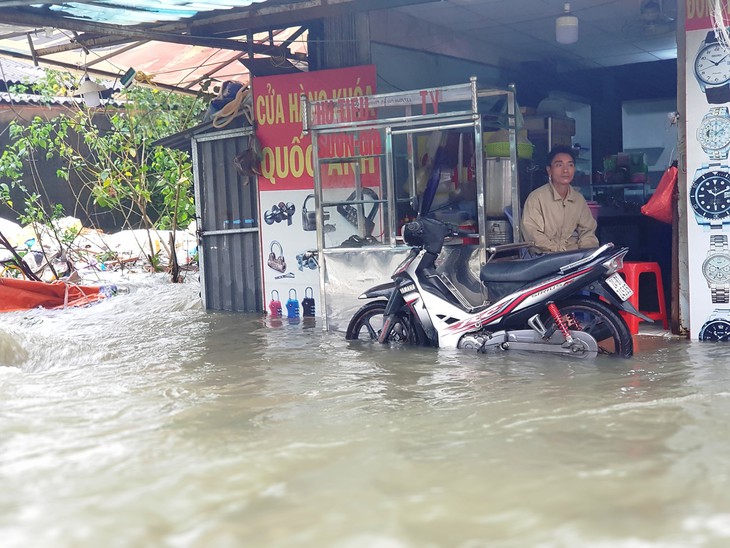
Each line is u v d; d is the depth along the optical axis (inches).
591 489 114.4
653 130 443.8
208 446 141.6
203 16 332.2
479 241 250.1
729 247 240.7
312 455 134.3
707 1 237.0
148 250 538.0
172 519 107.9
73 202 599.8
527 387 181.6
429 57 358.0
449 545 97.5
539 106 382.0
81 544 100.4
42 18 304.7
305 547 97.9
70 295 385.4
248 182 350.0
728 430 140.9
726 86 237.1
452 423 152.6
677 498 110.0
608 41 394.6
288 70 345.7
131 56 405.7
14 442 146.9
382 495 114.7
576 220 275.1
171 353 252.2
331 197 287.9
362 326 271.6
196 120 490.0
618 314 217.3
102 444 144.6
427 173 272.4
